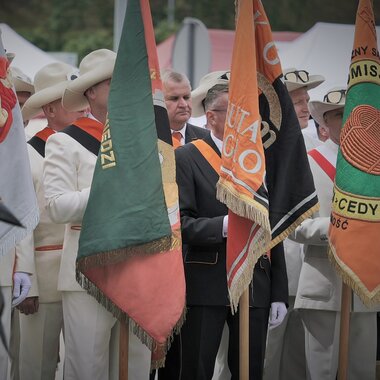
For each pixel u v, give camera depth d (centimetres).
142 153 1244
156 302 1251
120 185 1241
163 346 1286
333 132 1483
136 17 1265
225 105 1352
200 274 1343
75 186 1316
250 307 1353
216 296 1338
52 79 1589
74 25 5369
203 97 1692
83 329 1307
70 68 1606
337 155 1400
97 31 5341
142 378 1332
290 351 1577
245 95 1292
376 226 1375
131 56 1262
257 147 1289
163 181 1268
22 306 1413
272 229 1335
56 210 1288
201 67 2298
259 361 1355
